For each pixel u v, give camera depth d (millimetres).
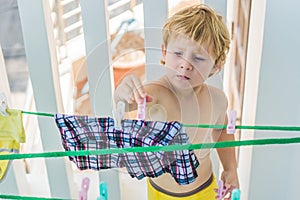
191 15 716
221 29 731
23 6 745
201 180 826
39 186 954
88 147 766
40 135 865
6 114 798
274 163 902
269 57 789
